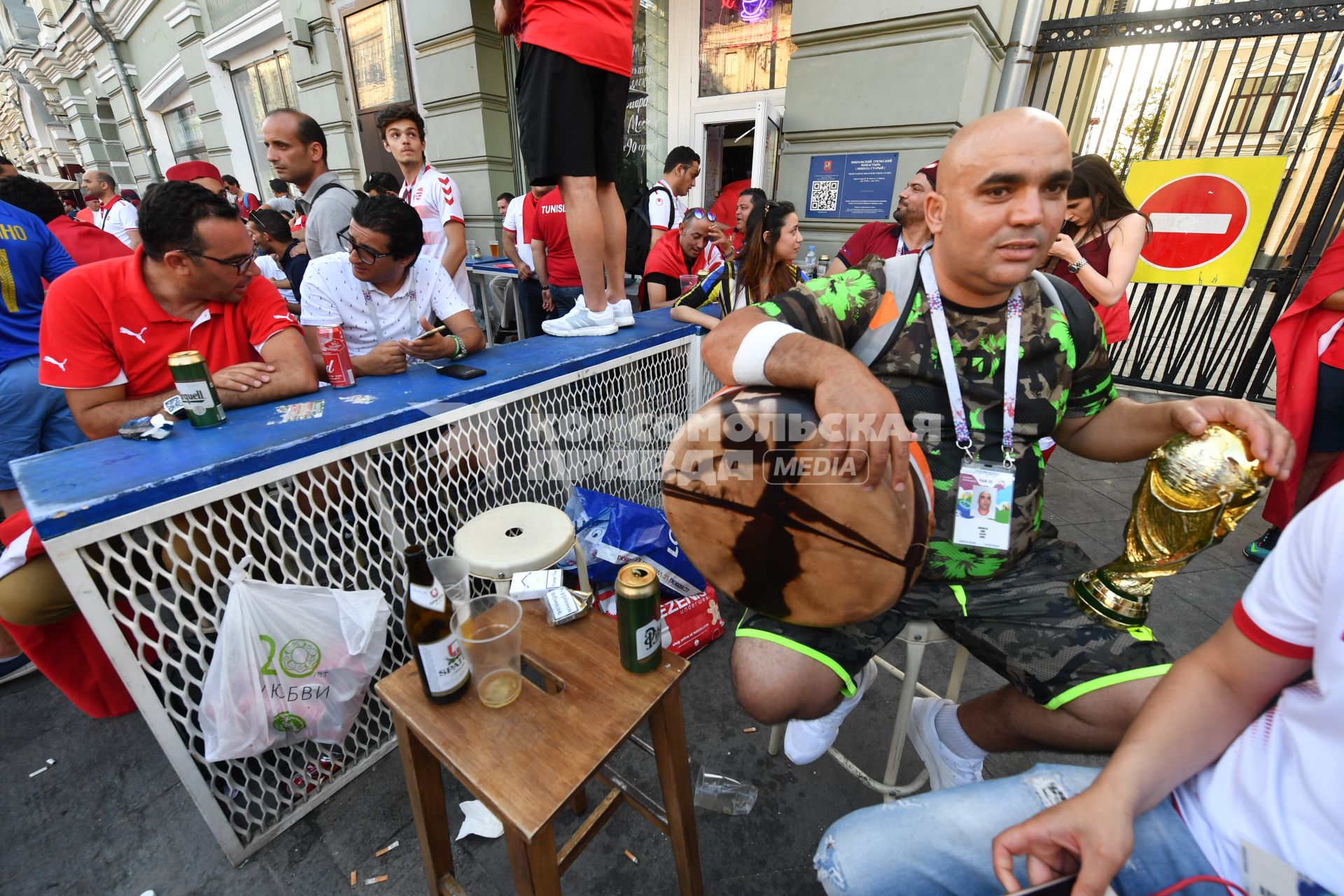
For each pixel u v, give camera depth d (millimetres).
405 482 1412
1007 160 845
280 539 1199
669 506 1079
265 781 1384
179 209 1346
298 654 1233
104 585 989
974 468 1060
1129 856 678
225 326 1549
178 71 9531
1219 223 3381
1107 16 3508
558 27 1644
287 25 6441
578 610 1188
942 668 1928
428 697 1016
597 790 1490
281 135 2498
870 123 3785
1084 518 2762
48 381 1373
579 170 1832
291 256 3773
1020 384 1049
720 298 2471
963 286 1014
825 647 1081
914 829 823
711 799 1451
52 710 1748
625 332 2182
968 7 3248
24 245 2115
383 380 1604
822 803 1459
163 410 1296
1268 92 6797
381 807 1448
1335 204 3207
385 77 6008
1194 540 872
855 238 2957
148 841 1373
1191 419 897
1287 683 696
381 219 1749
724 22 4871
